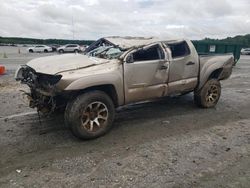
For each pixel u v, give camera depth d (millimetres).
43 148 4723
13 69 16062
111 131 5539
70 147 4770
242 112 7082
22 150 4637
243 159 4359
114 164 4141
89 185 3578
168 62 6031
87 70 5016
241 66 20203
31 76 5406
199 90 7070
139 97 5766
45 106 5172
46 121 6066
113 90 5332
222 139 5180
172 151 4605
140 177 3768
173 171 3938
